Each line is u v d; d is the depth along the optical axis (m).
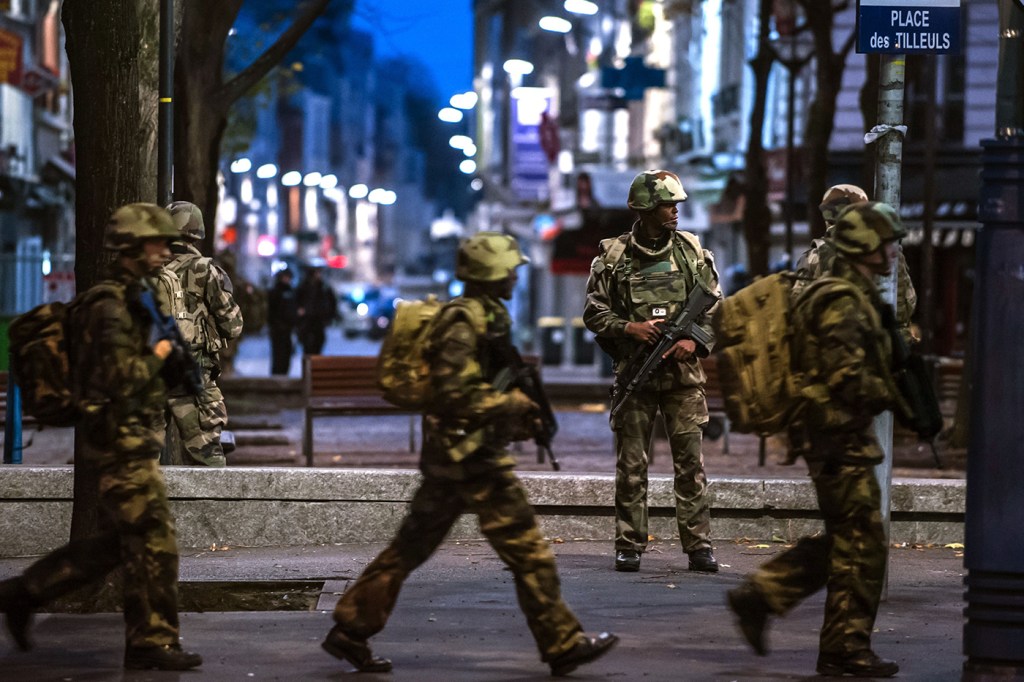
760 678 12.12
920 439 12.10
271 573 16.25
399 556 12.04
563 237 66.69
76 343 11.74
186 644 13.11
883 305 12.04
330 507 18.36
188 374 11.95
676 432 16.86
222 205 127.12
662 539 18.97
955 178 58.16
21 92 65.56
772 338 12.02
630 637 13.57
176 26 19.55
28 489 18.09
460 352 11.66
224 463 18.80
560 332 77.56
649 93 80.75
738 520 18.81
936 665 12.59
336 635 12.10
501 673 12.22
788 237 43.88
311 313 49.16
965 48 58.16
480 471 11.86
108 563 12.29
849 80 57.28
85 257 14.88
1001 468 11.45
